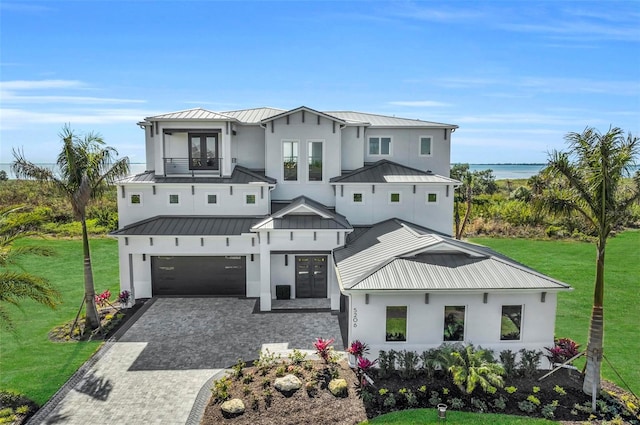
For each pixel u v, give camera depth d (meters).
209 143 25.33
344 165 26.41
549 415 12.96
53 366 16.27
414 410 13.22
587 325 20.39
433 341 15.90
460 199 41.06
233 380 14.96
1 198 47.97
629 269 30.28
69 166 18.56
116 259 33.06
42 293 14.20
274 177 25.06
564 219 15.42
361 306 15.72
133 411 13.50
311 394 13.92
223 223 23.33
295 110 24.48
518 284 15.56
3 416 13.03
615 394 14.23
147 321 20.66
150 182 23.56
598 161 13.67
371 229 23.75
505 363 15.21
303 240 21.55
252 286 24.08
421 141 27.08
